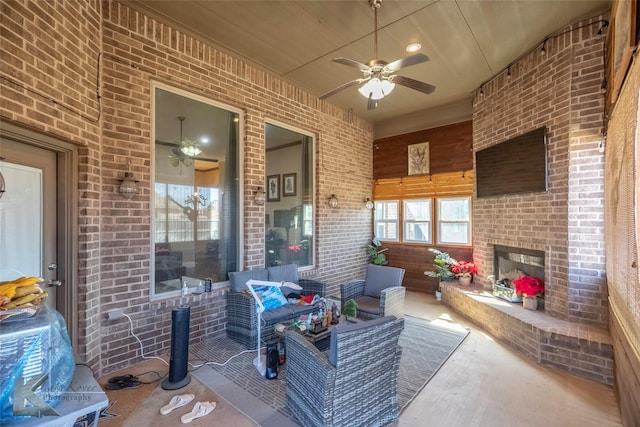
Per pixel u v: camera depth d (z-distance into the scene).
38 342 1.47
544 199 3.44
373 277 4.05
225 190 3.86
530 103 3.64
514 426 2.08
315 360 1.88
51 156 2.38
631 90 1.66
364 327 1.87
